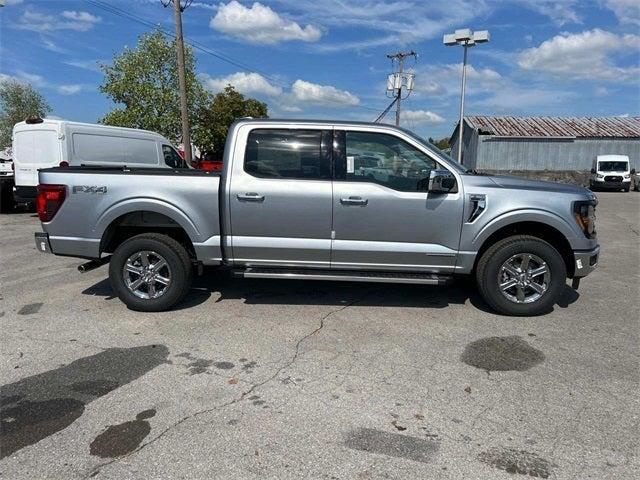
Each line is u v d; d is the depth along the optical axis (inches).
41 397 133.4
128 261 199.2
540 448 111.6
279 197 190.7
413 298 222.4
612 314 203.3
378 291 232.1
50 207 197.0
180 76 789.9
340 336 177.3
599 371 150.5
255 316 197.5
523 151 1300.4
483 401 132.1
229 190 191.5
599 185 1085.1
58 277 257.0
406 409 127.9
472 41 780.0
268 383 141.6
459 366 153.5
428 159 192.1
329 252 194.1
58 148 451.8
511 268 196.1
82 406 128.8
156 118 937.5
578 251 193.8
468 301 218.7
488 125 1381.6
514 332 182.4
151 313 200.4
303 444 112.5
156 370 149.6
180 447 111.3
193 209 193.8
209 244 195.8
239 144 193.5
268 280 249.0
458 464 105.8
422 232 191.8
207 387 139.1
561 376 146.9
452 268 195.3
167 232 208.8
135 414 125.0
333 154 191.9
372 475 102.0
